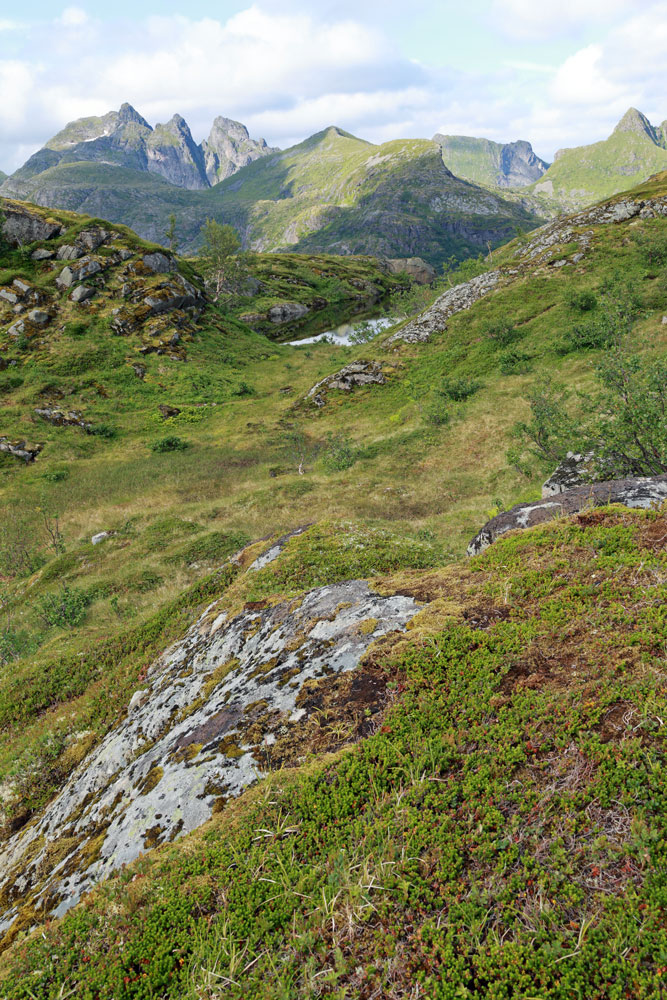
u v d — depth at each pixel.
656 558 5.20
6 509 32.47
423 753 3.95
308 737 4.62
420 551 11.48
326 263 131.12
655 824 2.99
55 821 6.64
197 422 48.91
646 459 13.45
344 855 3.39
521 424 22.09
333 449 33.72
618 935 2.54
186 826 4.38
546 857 3.04
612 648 4.35
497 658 4.61
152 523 25.45
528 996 2.46
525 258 54.34
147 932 3.37
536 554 6.06
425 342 50.03
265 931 3.15
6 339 55.50
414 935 2.86
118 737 7.25
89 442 44.50
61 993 3.22
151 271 68.38
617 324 24.06
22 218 67.06
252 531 21.33
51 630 16.62
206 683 6.82
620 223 52.22
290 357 70.62
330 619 6.31
